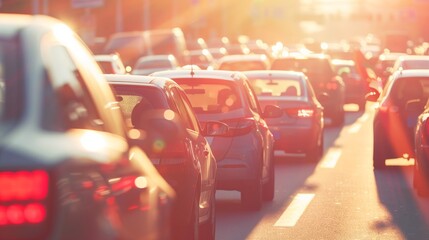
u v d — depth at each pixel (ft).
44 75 17.72
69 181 16.74
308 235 48.03
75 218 16.93
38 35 18.58
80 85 20.12
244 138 54.95
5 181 15.88
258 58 145.69
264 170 58.34
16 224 15.96
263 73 87.92
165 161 38.68
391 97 78.28
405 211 56.24
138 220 20.35
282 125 83.25
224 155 54.70
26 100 17.12
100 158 18.21
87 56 21.74
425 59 106.52
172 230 39.50
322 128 90.68
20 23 18.97
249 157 54.75
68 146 17.19
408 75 78.74
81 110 19.31
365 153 93.50
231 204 58.85
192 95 56.49
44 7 246.27
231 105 55.88
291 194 63.93
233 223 51.62
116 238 18.56
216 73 58.29
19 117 16.96
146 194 20.99
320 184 69.56
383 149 78.23
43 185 16.08
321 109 90.07
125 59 214.07
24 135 16.60
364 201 60.44
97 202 17.89
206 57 221.46
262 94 85.61
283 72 88.38
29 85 17.31
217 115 55.26
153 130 21.34
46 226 16.17
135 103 41.47
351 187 67.72
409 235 48.14
